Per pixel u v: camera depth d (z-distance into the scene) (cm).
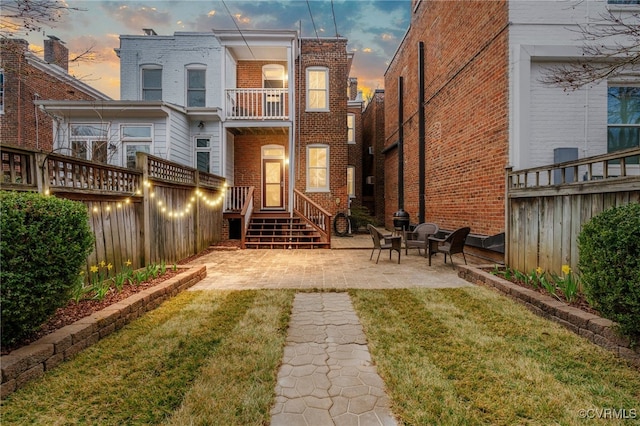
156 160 563
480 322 312
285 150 1153
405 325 309
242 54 1082
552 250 404
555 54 551
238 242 943
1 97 1018
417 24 993
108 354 247
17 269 216
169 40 1070
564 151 539
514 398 193
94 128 924
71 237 252
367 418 180
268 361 239
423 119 934
